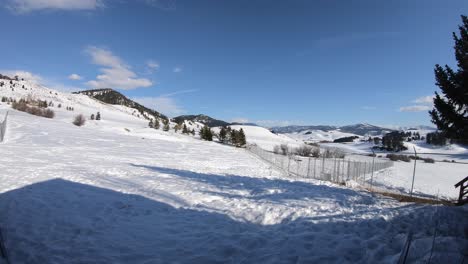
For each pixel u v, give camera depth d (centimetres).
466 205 1009
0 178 1156
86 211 821
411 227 727
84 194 1017
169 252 575
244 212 884
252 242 620
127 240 632
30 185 1069
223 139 8400
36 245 571
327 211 912
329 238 631
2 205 802
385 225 740
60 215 760
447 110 990
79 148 2803
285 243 612
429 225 746
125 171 1666
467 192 1170
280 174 2384
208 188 1298
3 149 2098
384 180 3086
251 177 1844
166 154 3228
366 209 952
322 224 750
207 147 5116
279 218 827
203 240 641
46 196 937
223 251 580
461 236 671
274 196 1187
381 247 571
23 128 3762
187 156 3266
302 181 1783
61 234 636
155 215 839
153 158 2684
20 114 5912
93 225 713
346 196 1275
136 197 1034
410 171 4453
